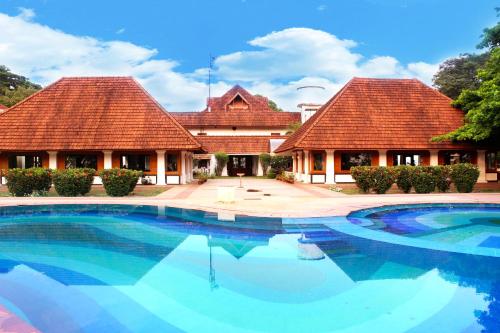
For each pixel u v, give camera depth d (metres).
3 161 26.12
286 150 29.48
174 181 26.98
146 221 13.30
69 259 8.71
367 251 9.12
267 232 11.27
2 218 14.17
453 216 13.98
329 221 12.65
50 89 28.58
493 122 21.12
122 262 8.44
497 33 22.17
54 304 6.14
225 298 6.38
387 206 15.63
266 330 5.28
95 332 5.21
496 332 5.16
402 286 6.86
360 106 27.89
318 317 5.66
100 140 25.59
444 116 27.75
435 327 5.31
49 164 26.05
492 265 8.04
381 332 5.18
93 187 24.80
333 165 26.67
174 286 6.93
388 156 26.84
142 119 26.83
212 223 12.66
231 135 47.97
